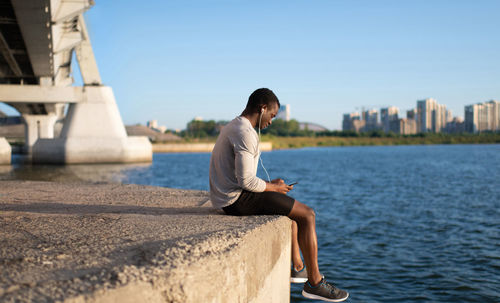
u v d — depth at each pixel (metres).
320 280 3.12
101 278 1.56
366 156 79.25
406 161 57.47
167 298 1.61
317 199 17.25
